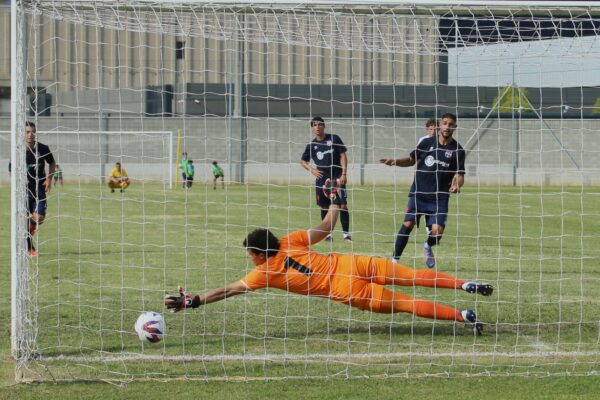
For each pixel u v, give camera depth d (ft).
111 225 180.86
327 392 57.11
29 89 82.99
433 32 110.01
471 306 86.58
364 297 68.59
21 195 64.18
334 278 68.39
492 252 135.44
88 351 67.51
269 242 67.56
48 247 138.82
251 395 56.44
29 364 63.57
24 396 56.39
